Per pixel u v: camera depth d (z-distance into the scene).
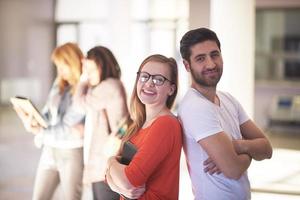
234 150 1.67
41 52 12.66
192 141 1.70
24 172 5.23
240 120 1.93
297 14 8.88
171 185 1.71
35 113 2.64
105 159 2.56
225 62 4.98
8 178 4.93
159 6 10.89
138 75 1.84
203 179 1.70
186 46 1.72
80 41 12.38
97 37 12.20
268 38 9.12
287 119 8.84
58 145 2.67
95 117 2.62
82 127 2.68
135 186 1.64
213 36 1.71
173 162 1.71
